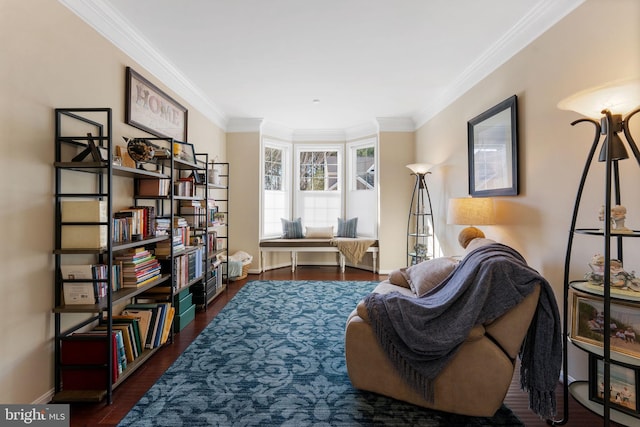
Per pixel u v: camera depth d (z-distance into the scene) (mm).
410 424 1542
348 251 4957
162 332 2309
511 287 1524
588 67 1801
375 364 1730
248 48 2697
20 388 1552
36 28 1634
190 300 2963
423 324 1615
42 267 1673
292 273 5086
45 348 1690
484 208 2588
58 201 1750
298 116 4770
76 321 1932
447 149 3721
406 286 2711
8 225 1492
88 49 2023
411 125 4852
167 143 3076
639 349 1307
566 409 1531
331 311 3225
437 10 2162
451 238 3643
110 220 1722
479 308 1526
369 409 1647
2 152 1462
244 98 3965
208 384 1881
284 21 2299
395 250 4902
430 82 3408
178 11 2168
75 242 1751
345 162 5613
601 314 1426
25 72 1570
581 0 1838
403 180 4871
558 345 1492
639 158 1310
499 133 2621
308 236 5418
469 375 1552
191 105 3693
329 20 2285
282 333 2664
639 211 1538
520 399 1796
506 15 2205
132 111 2498
